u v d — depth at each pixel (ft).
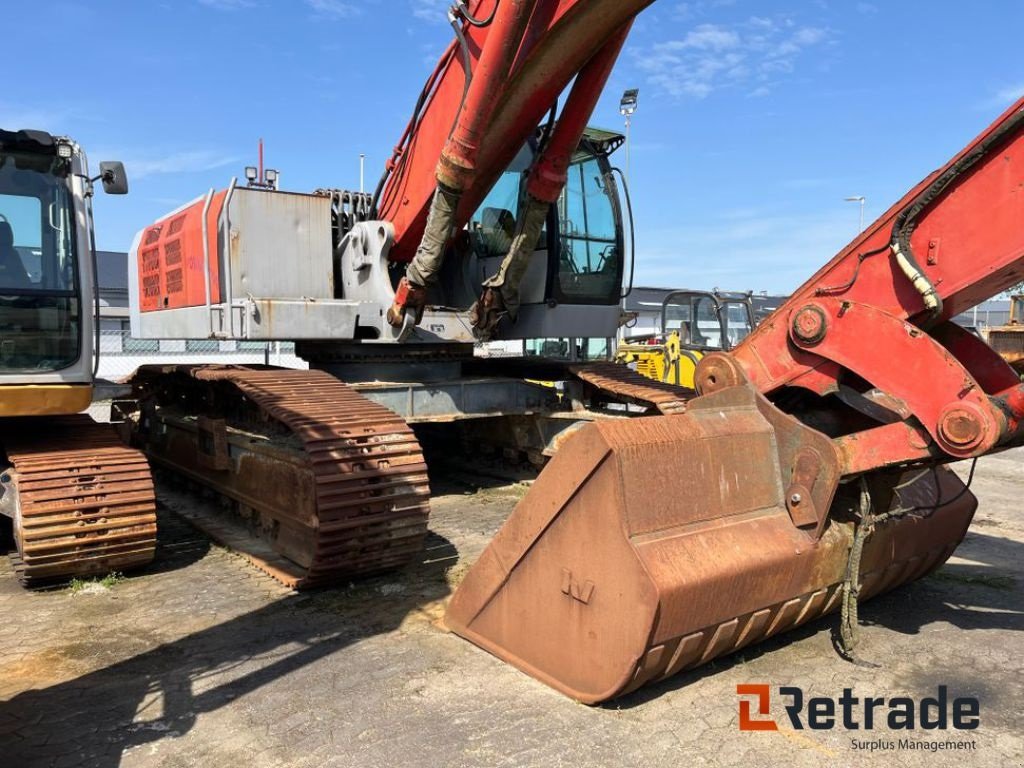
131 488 15.55
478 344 23.73
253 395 16.53
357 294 21.42
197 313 22.13
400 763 8.95
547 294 21.31
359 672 11.28
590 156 22.38
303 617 13.51
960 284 9.42
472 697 10.46
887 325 9.99
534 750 9.17
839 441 10.46
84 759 9.12
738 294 35.24
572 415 22.20
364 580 15.40
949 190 9.48
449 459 27.45
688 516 10.05
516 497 22.67
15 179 15.75
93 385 16.79
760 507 10.78
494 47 14.83
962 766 8.96
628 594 9.45
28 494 14.67
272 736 9.57
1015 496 24.44
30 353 15.80
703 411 10.78
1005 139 9.02
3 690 10.92
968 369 11.57
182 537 18.84
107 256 82.38
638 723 9.79
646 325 82.38
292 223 20.95
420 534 15.16
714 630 10.11
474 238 23.27
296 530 15.47
